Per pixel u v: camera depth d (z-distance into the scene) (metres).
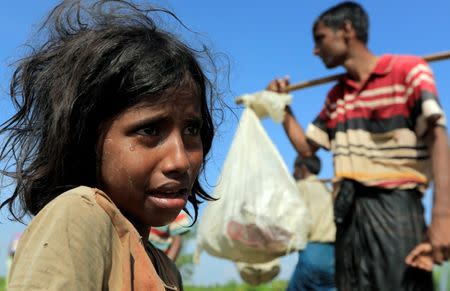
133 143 1.08
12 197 1.27
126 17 1.35
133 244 1.02
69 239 0.90
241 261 3.48
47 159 1.16
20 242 0.97
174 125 1.11
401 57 2.94
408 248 2.74
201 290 8.45
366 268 2.84
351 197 2.92
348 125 3.01
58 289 0.84
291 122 3.71
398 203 2.80
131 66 1.11
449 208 2.63
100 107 1.10
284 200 3.47
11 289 0.85
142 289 1.01
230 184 3.52
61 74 1.16
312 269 4.84
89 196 0.98
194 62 1.24
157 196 1.09
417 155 2.84
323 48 3.14
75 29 1.35
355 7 3.09
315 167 5.21
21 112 1.29
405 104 2.87
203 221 3.54
